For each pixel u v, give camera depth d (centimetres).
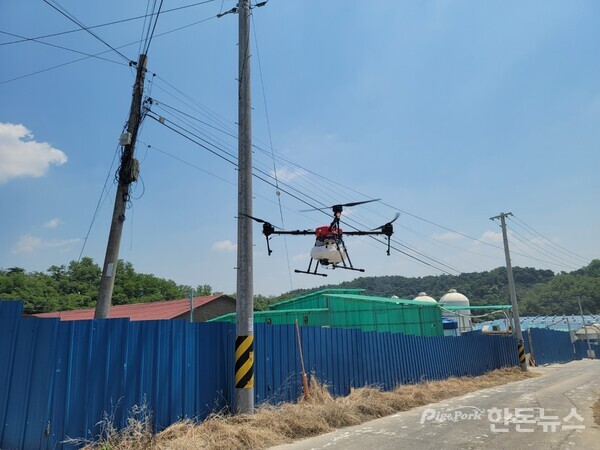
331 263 812
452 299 4200
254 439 705
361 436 773
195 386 802
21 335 665
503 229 3067
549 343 4200
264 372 934
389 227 830
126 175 958
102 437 649
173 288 5697
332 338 1175
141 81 1023
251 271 891
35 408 624
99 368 672
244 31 987
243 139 944
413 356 1609
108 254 910
